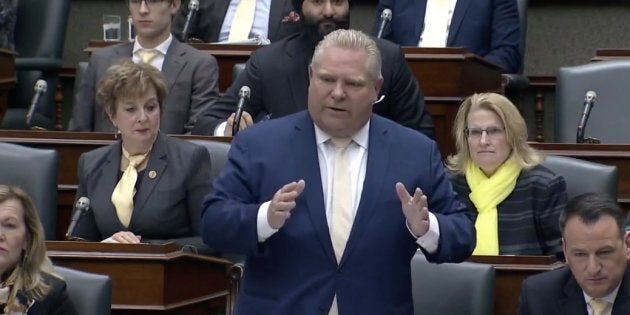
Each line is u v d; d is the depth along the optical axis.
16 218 12.15
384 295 10.42
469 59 17.19
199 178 14.18
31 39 20.47
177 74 17.22
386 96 15.45
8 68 19.12
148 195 14.09
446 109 17.03
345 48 10.40
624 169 15.31
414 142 10.71
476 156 14.13
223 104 16.17
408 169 10.58
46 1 20.53
